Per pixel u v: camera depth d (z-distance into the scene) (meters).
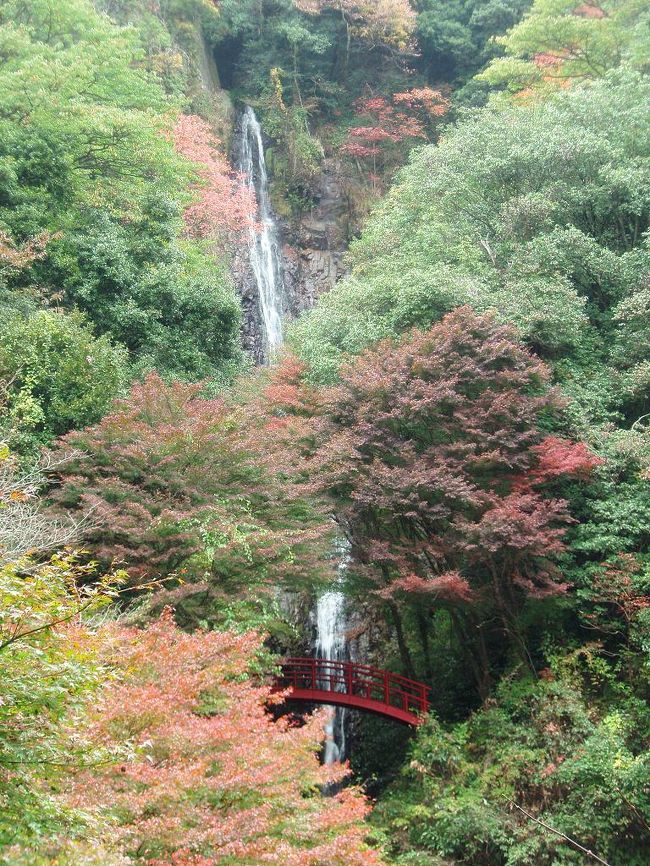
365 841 14.10
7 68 22.38
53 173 20.94
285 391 19.61
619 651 15.73
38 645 5.73
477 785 14.22
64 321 16.84
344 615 22.30
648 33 28.77
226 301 22.92
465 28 44.47
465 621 18.27
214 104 40.91
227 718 8.16
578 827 12.83
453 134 27.72
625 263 20.31
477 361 17.27
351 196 41.75
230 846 6.28
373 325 20.12
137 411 14.35
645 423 18.73
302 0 44.16
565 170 22.70
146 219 23.31
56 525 11.94
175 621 12.65
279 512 14.84
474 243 23.11
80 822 5.62
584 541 16.02
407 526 17.25
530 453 16.27
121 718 6.98
